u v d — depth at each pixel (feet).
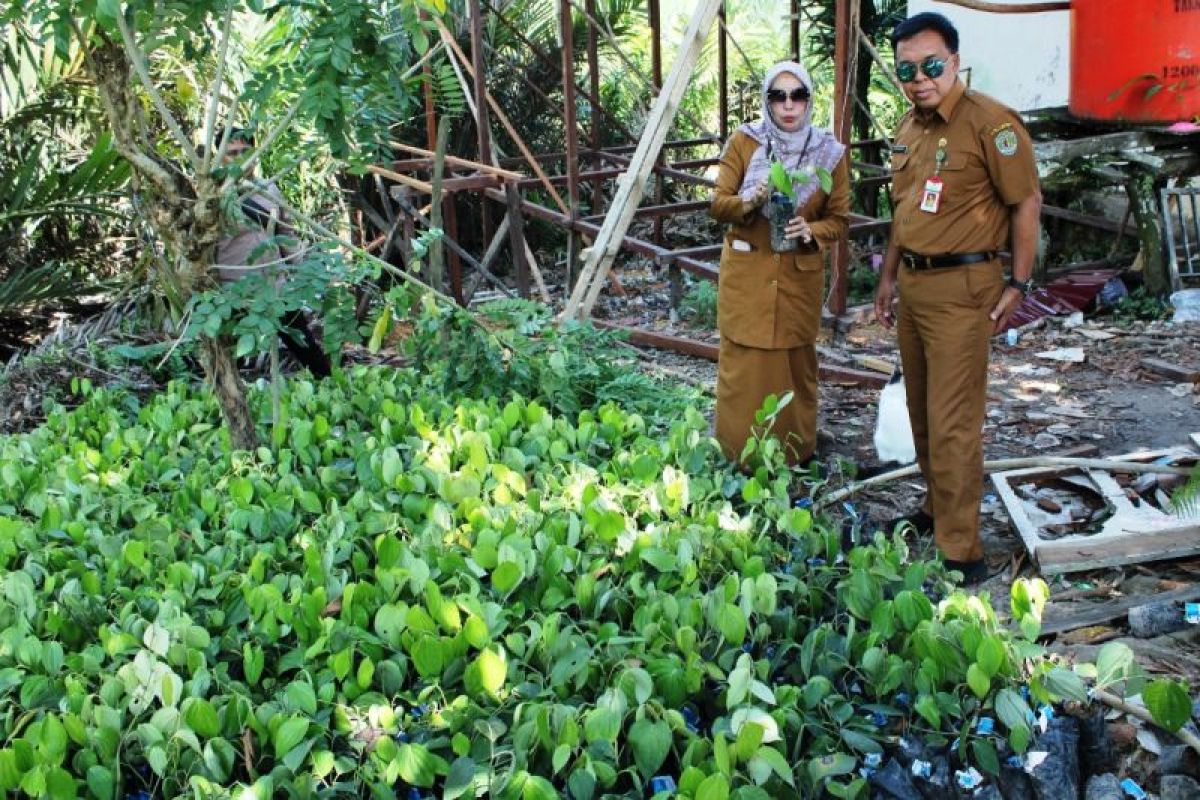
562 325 18.89
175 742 8.43
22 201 25.17
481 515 11.52
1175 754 9.38
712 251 26.53
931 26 12.51
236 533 11.77
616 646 9.52
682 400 17.48
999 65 29.68
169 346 19.95
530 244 39.68
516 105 38.63
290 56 13.99
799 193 15.03
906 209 13.23
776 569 11.52
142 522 11.85
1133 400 19.75
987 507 15.26
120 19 11.95
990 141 12.49
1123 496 14.28
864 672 9.74
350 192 30.17
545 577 10.64
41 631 10.38
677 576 10.89
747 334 15.33
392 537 10.77
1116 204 28.73
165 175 13.37
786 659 10.39
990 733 9.13
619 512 11.37
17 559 11.88
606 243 21.11
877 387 21.08
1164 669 10.98
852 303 26.71
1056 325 24.44
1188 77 23.97
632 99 40.78
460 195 38.42
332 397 16.97
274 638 10.02
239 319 14.07
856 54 23.66
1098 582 12.96
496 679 8.93
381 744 8.38
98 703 9.37
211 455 14.98
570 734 8.37
